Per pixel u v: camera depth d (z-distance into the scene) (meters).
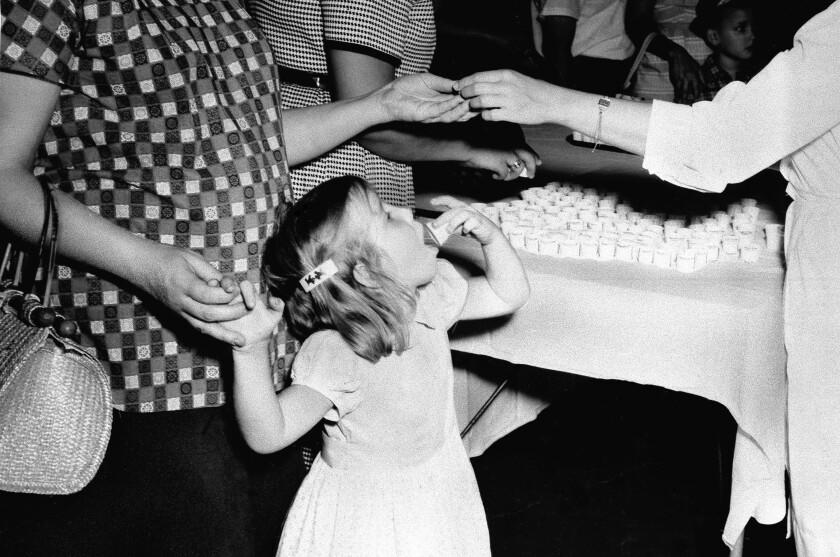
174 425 1.29
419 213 2.18
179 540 1.33
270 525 1.53
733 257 1.83
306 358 1.34
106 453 1.24
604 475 2.60
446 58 3.41
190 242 1.25
